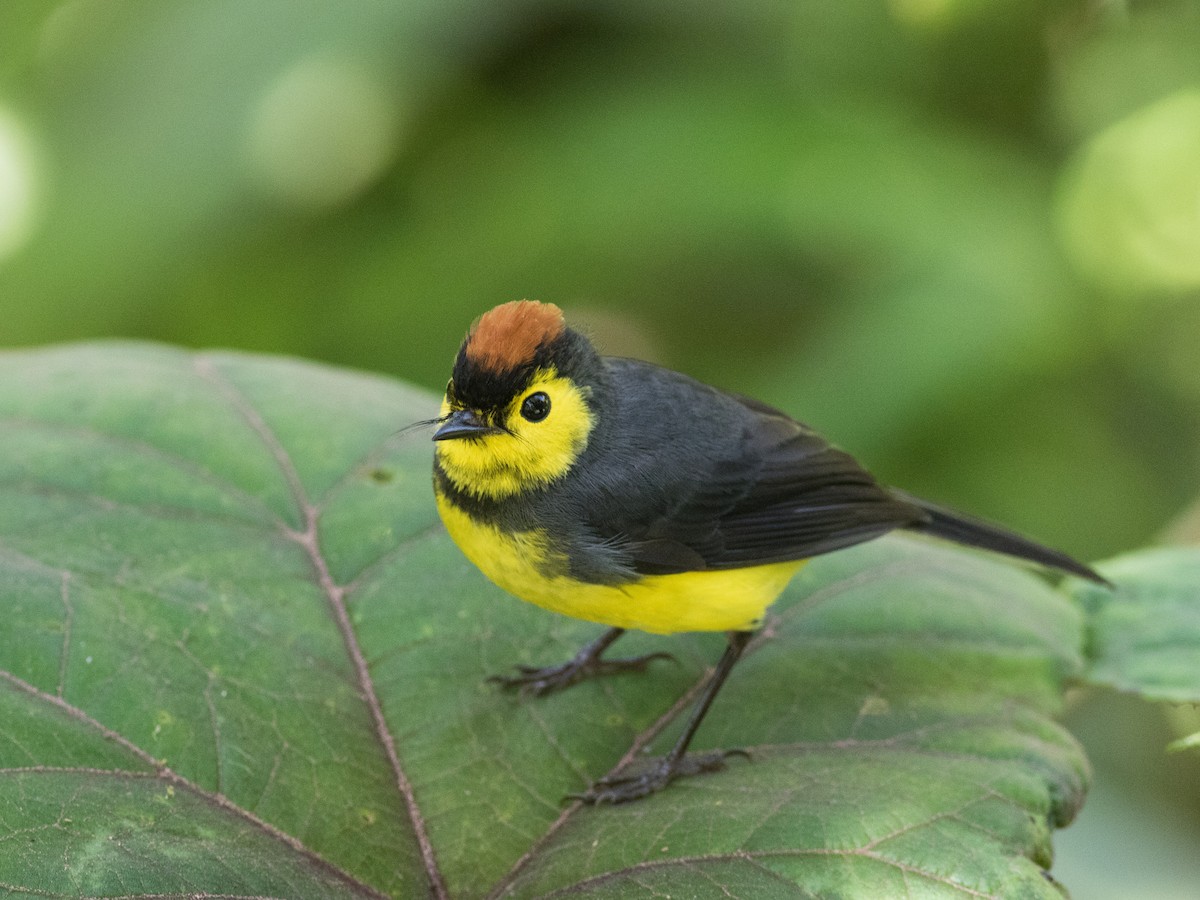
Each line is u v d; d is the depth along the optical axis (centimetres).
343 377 934
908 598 815
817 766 697
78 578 719
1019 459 1234
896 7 1303
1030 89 1359
